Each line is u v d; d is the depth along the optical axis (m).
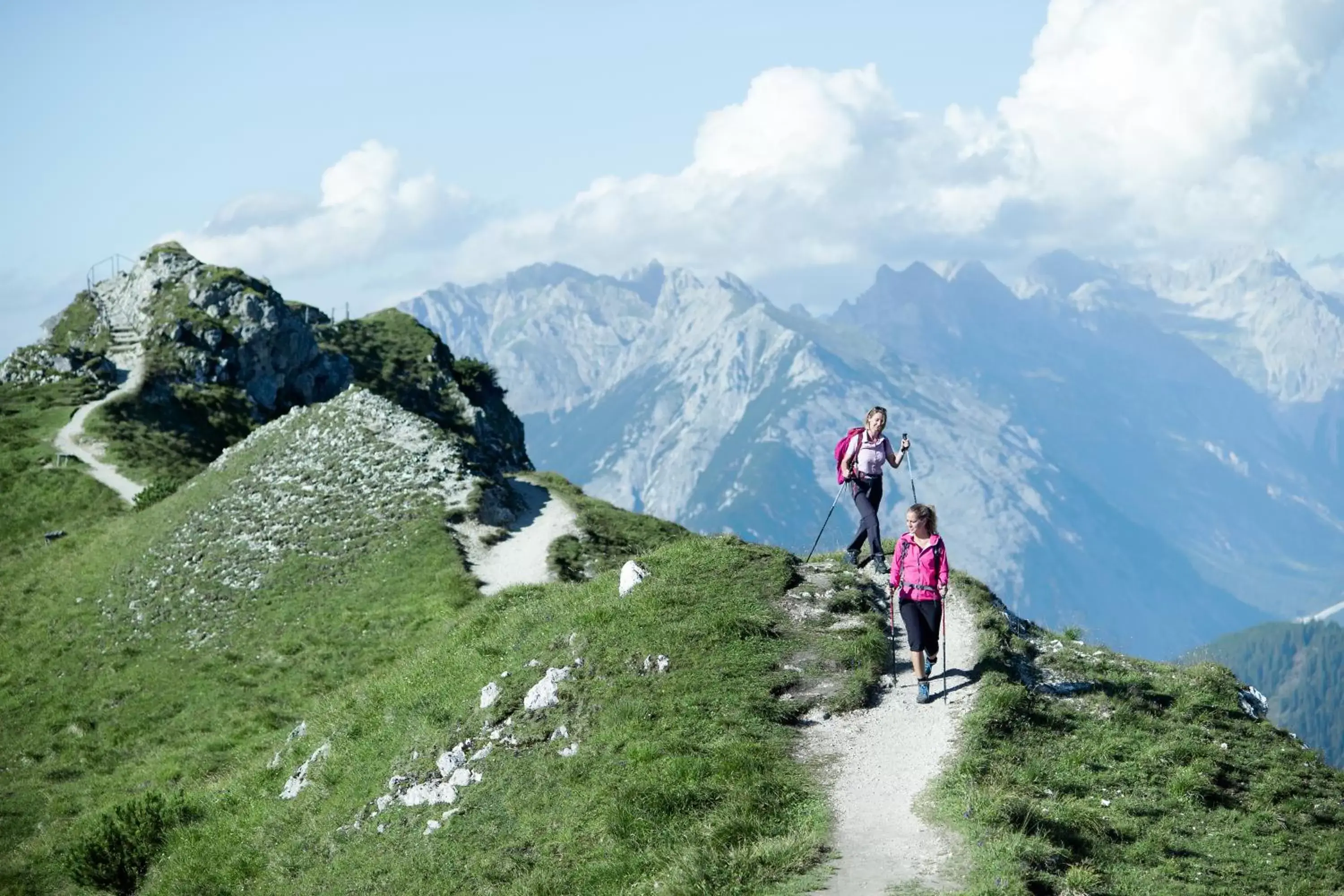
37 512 91.62
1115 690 21.88
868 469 25.25
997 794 16.91
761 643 22.98
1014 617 25.16
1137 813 17.64
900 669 22.27
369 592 54.66
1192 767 19.00
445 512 63.06
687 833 17.36
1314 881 16.16
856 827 16.73
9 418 117.06
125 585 63.19
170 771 40.62
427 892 19.12
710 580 26.06
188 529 68.50
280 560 60.53
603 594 27.47
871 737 19.72
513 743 22.00
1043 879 14.84
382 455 72.06
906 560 20.77
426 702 26.14
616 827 18.09
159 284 152.00
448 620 47.88
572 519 66.44
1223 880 15.91
